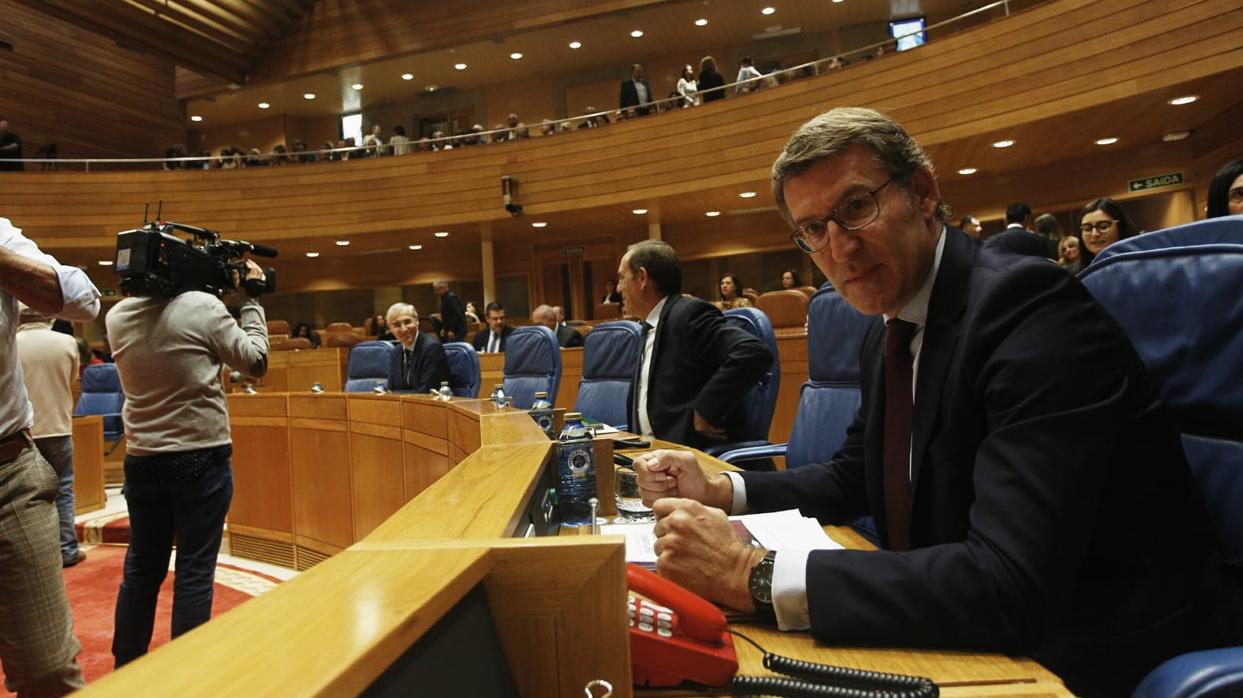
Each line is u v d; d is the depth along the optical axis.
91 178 11.14
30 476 1.74
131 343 2.29
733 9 12.16
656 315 3.09
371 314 14.56
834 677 0.78
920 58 8.14
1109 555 0.98
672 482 1.38
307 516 4.13
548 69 14.22
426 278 14.22
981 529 0.88
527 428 1.84
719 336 2.84
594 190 10.57
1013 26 7.46
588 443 1.50
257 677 0.42
